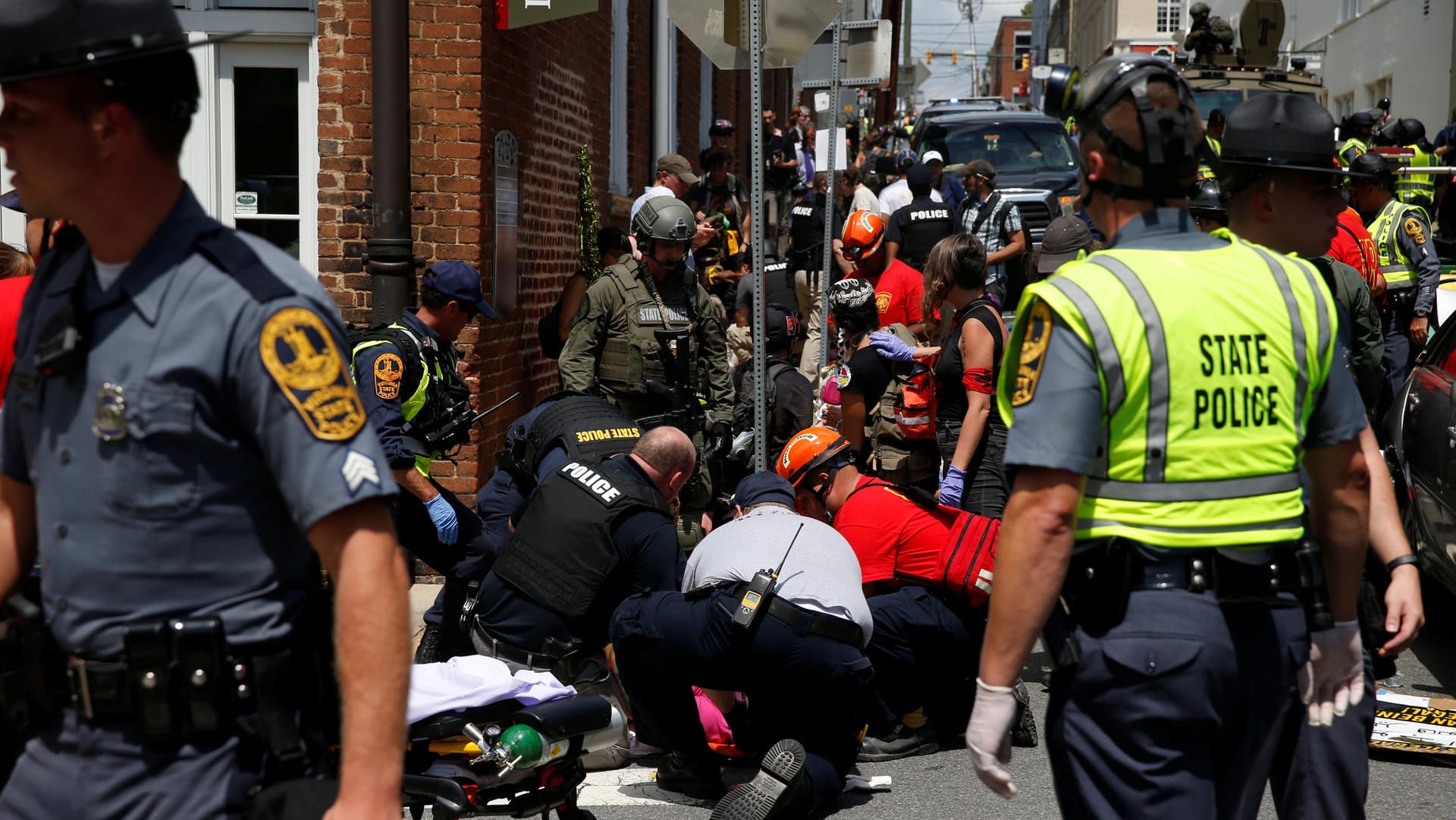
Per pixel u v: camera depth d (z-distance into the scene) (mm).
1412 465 6082
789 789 3984
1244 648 2277
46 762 1953
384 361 4984
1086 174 2445
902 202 14672
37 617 1968
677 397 6371
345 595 1835
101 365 1864
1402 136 12039
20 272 3723
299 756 1936
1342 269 4820
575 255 10086
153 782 1887
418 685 3418
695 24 5953
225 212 7293
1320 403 2402
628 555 4504
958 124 18406
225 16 7121
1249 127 2963
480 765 3354
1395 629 2816
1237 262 2354
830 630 4133
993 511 5617
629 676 4418
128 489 1863
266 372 1823
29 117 1851
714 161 13102
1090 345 2219
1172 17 46000
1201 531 2256
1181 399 2240
